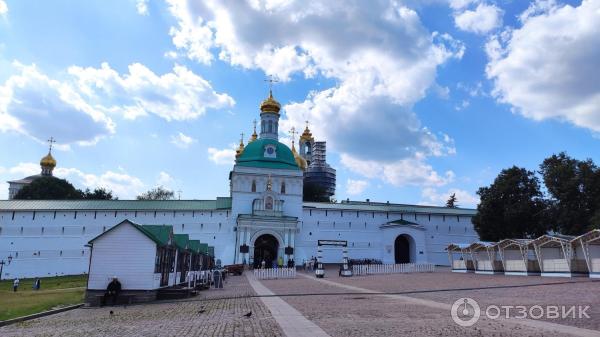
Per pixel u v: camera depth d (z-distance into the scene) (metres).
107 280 27.30
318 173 149.62
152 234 28.83
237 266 57.50
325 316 15.81
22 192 99.94
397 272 54.00
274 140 84.81
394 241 79.62
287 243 73.44
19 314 21.33
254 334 12.48
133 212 72.25
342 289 29.17
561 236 40.97
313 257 76.50
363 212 80.94
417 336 11.31
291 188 78.62
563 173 58.25
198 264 44.69
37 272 67.31
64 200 73.44
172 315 18.86
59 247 68.75
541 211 60.38
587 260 34.00
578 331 11.52
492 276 41.41
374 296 23.64
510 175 64.12
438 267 72.62
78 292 37.00
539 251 39.53
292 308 18.89
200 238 73.12
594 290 22.77
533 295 21.47
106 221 70.94
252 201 76.12
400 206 86.06
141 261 27.64
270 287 33.56
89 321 18.25
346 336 11.61
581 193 56.78
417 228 80.62
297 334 12.20
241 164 81.50
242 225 72.25
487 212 64.31
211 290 34.03
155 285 28.03
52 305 25.64
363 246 79.38
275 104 89.31
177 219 73.25
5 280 64.31
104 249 27.66
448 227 83.56
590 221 52.09
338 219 79.56
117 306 25.56
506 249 45.03
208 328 14.06
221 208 74.75
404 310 17.02
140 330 14.52
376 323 13.73
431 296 22.75
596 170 56.28
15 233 68.19
